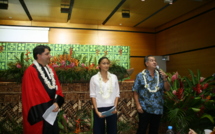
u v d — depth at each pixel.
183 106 2.82
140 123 2.53
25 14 5.98
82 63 3.42
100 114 2.18
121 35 7.60
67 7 5.28
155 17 6.45
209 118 2.53
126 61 5.88
